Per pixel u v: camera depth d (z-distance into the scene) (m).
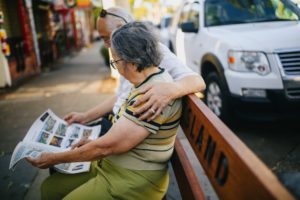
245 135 4.00
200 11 5.16
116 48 1.56
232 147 1.08
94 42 27.66
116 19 2.12
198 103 1.56
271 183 0.84
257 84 3.66
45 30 12.45
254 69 3.69
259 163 0.95
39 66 10.21
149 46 1.54
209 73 4.54
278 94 3.60
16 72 8.52
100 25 2.18
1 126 4.79
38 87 7.71
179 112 1.67
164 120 1.56
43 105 5.91
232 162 1.07
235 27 4.55
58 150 1.95
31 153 1.85
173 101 1.61
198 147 1.51
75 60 13.66
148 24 1.63
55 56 13.48
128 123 1.50
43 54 11.45
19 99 6.54
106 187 1.67
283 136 3.91
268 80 3.61
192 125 1.63
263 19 4.63
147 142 1.59
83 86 7.50
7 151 3.77
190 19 5.86
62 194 1.92
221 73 4.06
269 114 3.74
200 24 5.05
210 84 4.48
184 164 1.71
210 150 1.33
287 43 3.63
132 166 1.65
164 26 12.35
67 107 5.69
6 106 6.02
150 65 1.58
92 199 1.66
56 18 14.50
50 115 2.32
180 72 1.86
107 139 1.51
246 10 4.82
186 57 5.74
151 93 1.51
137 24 1.60
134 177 1.64
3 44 7.59
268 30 4.05
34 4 10.95
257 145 3.71
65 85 7.77
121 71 1.62
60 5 12.54
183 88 1.65
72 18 18.86
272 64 3.60
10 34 8.70
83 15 23.03
